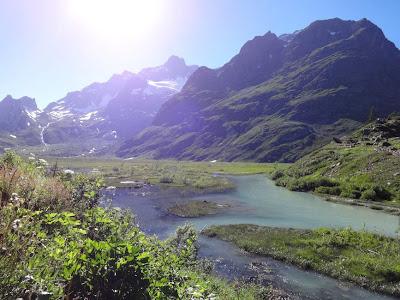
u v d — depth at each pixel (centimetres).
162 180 9600
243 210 5609
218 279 2459
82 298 676
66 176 1686
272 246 3547
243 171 13675
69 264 695
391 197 5925
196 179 10281
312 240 3619
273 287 2625
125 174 11625
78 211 1220
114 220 1080
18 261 630
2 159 1587
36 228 755
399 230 4109
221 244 3759
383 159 7119
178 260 1049
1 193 905
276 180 9669
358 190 6500
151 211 5569
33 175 1339
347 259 3102
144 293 711
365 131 10394
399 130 9750
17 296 552
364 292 2595
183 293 813
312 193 7275
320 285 2703
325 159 8919
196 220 4941
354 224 4519
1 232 646
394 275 2784
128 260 712
